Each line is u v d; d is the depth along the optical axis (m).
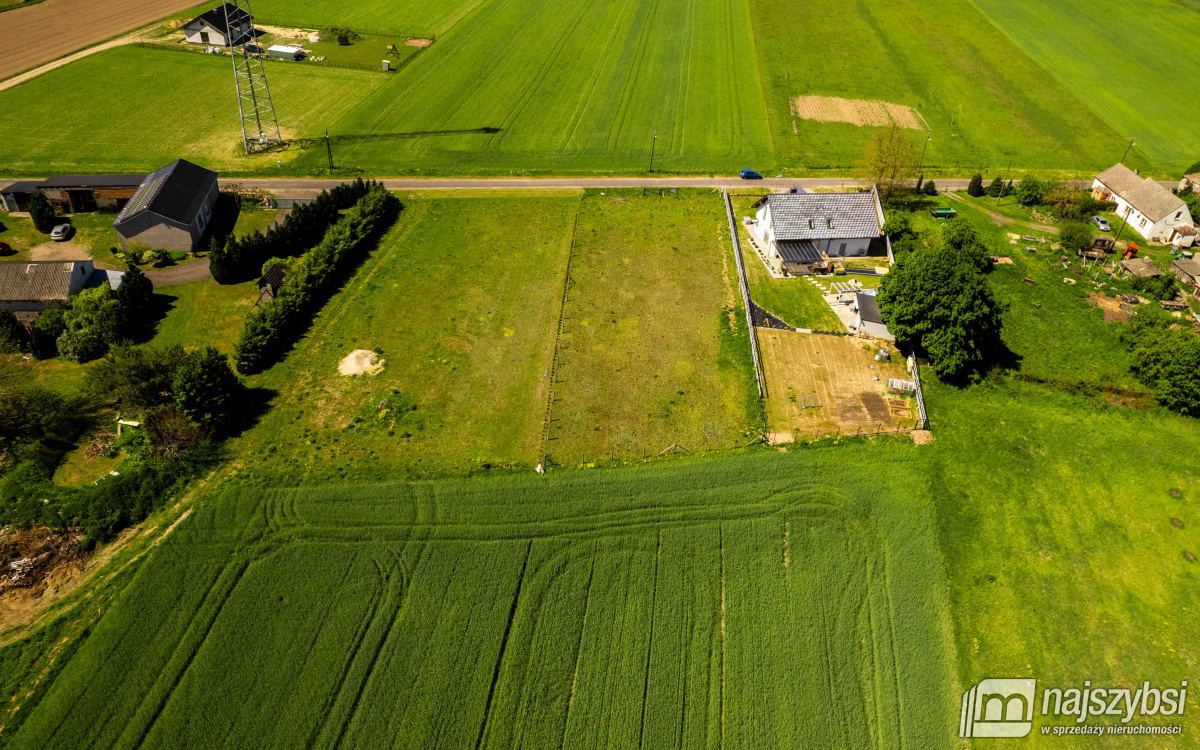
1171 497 66.00
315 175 111.88
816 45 160.88
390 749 47.59
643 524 61.84
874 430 71.62
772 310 87.31
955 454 69.19
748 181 114.44
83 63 144.12
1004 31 170.12
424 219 102.12
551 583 57.41
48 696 49.72
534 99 136.38
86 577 57.00
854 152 123.88
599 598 56.41
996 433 71.75
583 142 123.75
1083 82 149.25
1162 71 153.88
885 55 157.88
